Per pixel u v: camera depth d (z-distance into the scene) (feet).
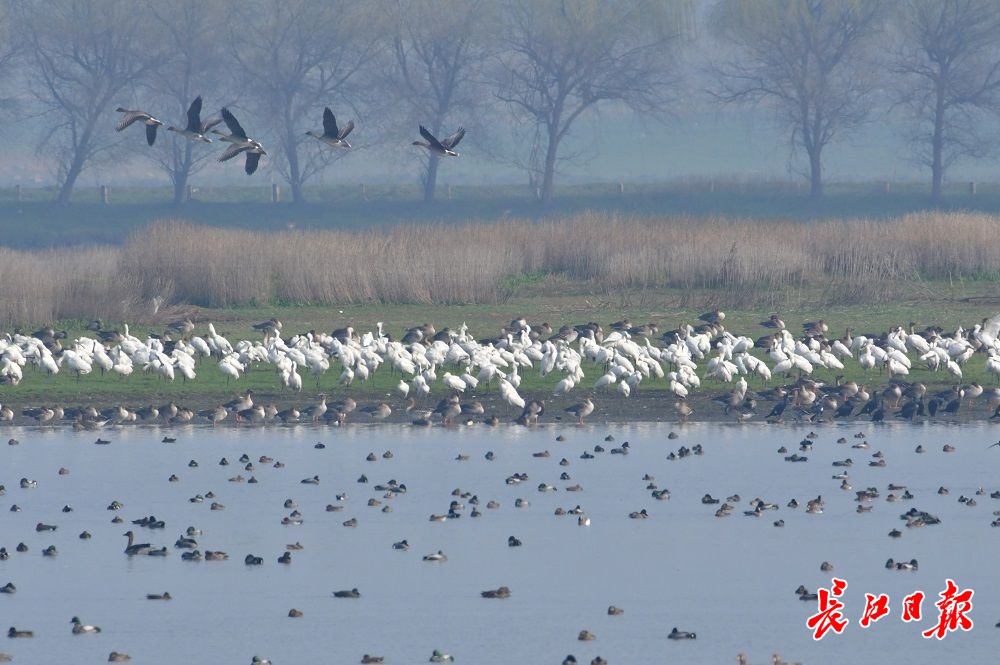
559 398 144.46
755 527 101.19
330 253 195.31
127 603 85.35
